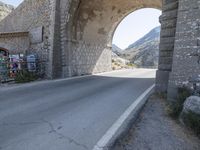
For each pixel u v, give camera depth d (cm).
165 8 949
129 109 729
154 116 664
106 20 2191
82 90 1143
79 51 1981
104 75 2055
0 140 469
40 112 699
